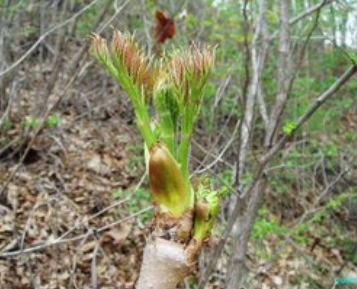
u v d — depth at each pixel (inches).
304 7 180.2
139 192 227.1
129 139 277.9
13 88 227.1
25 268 181.0
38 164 238.2
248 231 107.3
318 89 287.9
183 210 35.7
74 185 235.1
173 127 37.0
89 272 187.9
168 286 35.0
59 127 263.3
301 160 247.4
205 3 277.1
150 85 37.4
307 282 193.8
